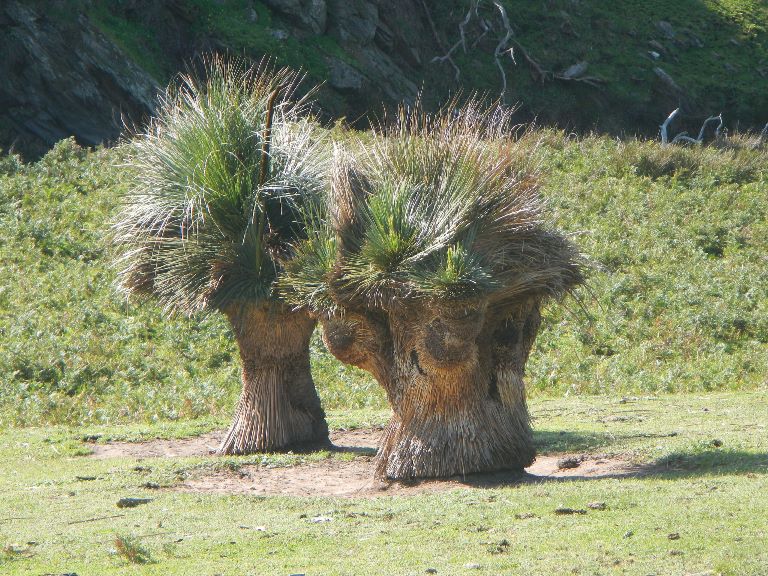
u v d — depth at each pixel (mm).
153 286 22625
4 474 21688
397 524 15078
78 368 34344
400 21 90500
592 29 105938
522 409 19047
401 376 18625
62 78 65125
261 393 23219
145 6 74875
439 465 18375
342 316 18828
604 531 13852
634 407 29656
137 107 67688
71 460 23312
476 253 17703
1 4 64312
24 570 13242
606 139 68562
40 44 64688
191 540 14617
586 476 19047
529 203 18328
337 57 80688
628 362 37406
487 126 19578
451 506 16031
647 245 50062
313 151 23109
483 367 18672
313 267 18859
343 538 14312
